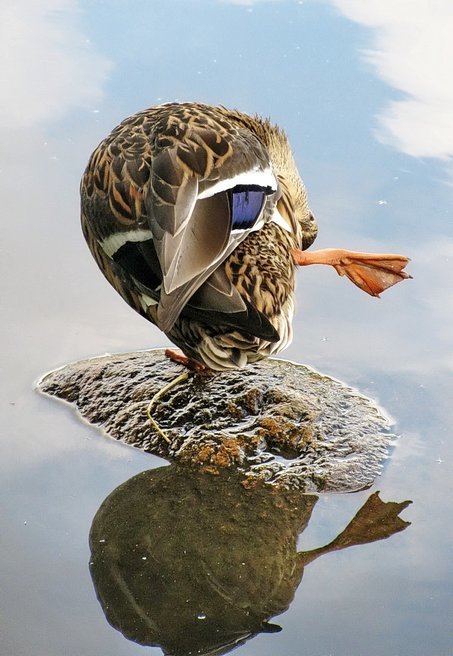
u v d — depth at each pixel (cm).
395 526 842
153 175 835
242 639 721
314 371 1036
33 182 1281
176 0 1695
